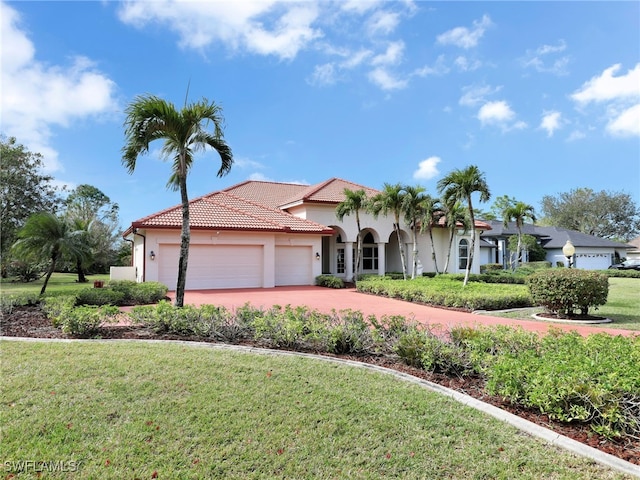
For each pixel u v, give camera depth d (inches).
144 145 396.2
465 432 159.5
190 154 442.9
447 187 702.5
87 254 566.9
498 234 1588.3
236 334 318.3
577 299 443.8
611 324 423.2
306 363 248.1
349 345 275.3
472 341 237.3
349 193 877.8
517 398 178.4
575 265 1665.8
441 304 556.1
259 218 867.4
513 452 144.1
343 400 189.6
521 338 245.6
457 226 1091.3
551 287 456.8
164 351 270.7
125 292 557.0
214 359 251.1
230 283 799.1
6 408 176.4
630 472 129.0
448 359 228.8
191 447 146.5
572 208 2519.7
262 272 828.6
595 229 2498.8
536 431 157.8
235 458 139.7
